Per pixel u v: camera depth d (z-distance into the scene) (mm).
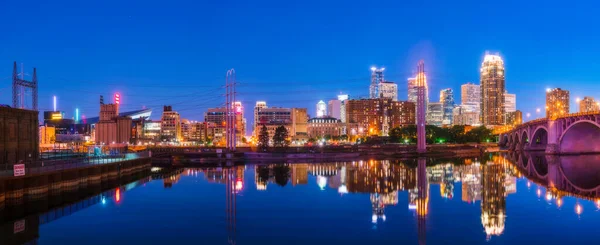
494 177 89938
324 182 82812
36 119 82250
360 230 43750
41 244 40375
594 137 177250
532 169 109812
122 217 50750
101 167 79625
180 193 69375
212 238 41531
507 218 48125
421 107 193750
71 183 67438
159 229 45062
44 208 57906
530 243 38938
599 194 64562
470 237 40812
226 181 86375
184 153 162250
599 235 41188
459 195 64250
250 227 45406
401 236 41375
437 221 46969
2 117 70062
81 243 40500
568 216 49000
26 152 78000
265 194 67312
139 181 88500
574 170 106562
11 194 55219
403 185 76625
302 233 42906
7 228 46531
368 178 89562
